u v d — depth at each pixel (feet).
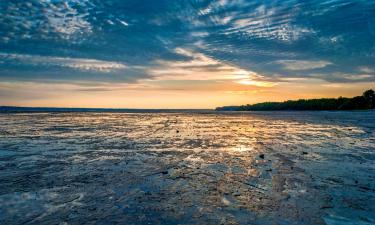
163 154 37.32
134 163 31.91
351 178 25.54
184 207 18.78
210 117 158.40
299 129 74.59
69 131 67.62
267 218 17.03
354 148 42.24
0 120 114.42
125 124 93.50
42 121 108.58
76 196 20.86
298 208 18.56
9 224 16.35
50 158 34.65
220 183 24.13
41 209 18.49
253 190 22.24
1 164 31.27
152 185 23.56
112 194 21.34
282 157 35.17
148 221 16.69
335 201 19.77
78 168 29.45
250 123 100.58
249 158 34.58
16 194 21.26
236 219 16.92
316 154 37.24
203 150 40.37
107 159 34.14
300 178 25.50
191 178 25.67
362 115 177.47
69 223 16.44
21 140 50.83
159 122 105.91
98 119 128.88
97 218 17.11
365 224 16.29
